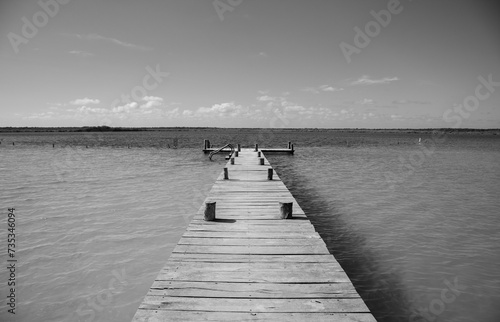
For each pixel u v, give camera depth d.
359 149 50.31
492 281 6.55
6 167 24.73
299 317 3.64
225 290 4.20
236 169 16.28
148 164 26.98
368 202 13.34
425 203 13.12
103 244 8.55
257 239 6.11
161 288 4.25
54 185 16.91
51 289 6.23
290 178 19.73
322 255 5.37
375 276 6.83
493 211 11.80
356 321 3.57
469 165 27.56
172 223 10.41
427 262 7.45
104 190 15.66
